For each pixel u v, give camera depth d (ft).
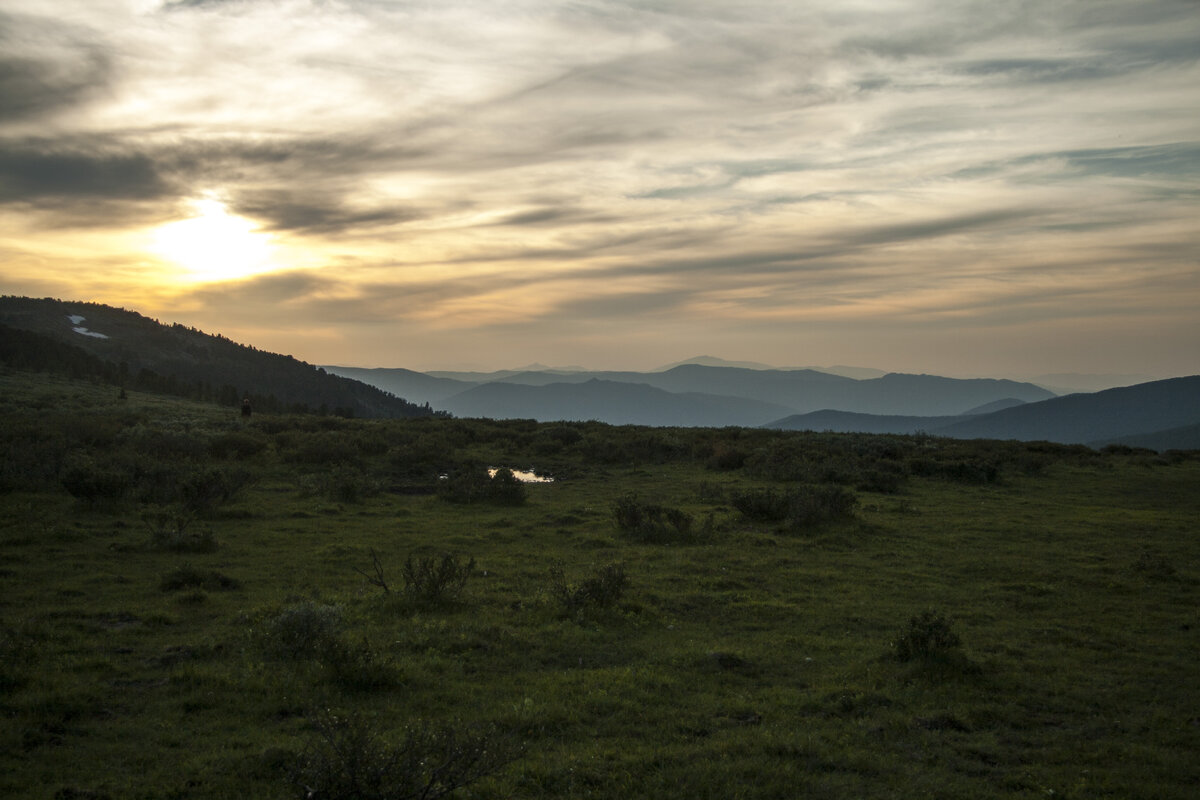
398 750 21.12
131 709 28.53
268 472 105.91
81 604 43.06
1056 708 31.86
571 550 63.93
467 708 29.58
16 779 22.50
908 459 124.47
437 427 163.94
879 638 41.83
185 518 67.41
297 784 20.25
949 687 33.42
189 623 40.22
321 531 69.36
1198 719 30.89
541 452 137.08
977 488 106.52
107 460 88.58
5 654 32.48
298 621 35.58
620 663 36.52
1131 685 34.58
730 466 122.62
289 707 28.89
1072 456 143.95
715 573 56.54
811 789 23.90
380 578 46.80
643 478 113.39
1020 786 24.77
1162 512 87.76
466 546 65.05
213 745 25.58
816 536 70.49
